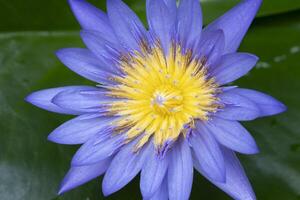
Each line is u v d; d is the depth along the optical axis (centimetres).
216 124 47
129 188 52
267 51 56
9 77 56
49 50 56
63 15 56
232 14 48
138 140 49
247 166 53
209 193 52
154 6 48
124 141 48
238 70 47
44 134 54
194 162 48
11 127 54
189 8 47
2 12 56
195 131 48
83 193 52
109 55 49
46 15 56
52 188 52
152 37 49
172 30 48
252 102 46
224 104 47
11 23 56
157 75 49
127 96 49
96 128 49
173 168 47
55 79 55
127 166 48
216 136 47
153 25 48
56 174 53
